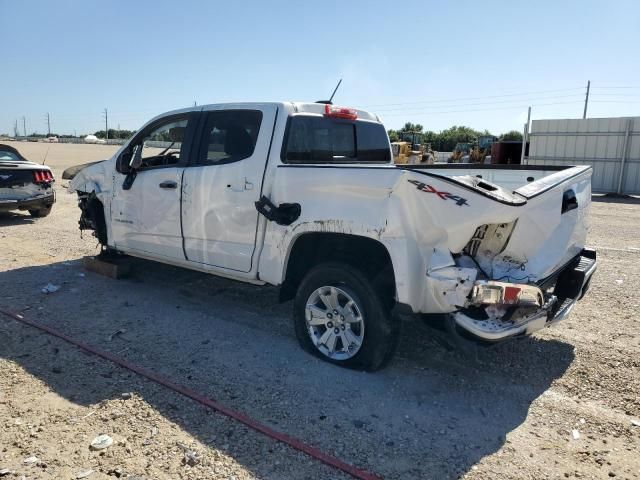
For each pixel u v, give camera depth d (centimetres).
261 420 337
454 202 346
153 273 684
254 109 470
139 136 588
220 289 625
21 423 326
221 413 344
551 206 373
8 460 289
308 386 384
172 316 529
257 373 404
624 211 1537
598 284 671
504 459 303
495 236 361
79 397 361
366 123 562
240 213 463
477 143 3444
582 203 434
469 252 368
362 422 338
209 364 419
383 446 312
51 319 512
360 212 379
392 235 365
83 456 295
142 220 574
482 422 342
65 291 604
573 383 398
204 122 510
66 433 317
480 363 431
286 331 493
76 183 681
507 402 369
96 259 684
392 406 359
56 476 277
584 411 357
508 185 573
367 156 560
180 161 526
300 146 466
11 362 413
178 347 452
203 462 292
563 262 413
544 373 415
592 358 443
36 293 594
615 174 2166
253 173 453
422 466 295
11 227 1034
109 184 621
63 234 962
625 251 891
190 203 507
